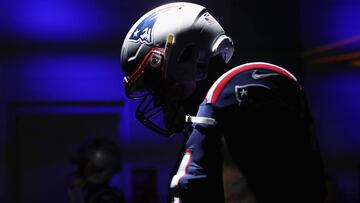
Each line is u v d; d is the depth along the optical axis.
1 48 5.96
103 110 6.09
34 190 6.38
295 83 1.85
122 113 6.11
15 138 6.20
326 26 5.88
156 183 6.07
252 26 5.66
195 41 1.89
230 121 1.73
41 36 5.95
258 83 1.75
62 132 6.34
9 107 6.07
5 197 6.21
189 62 1.90
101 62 6.00
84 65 6.01
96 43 5.96
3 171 6.19
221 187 1.74
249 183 1.71
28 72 6.02
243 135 1.72
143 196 5.97
